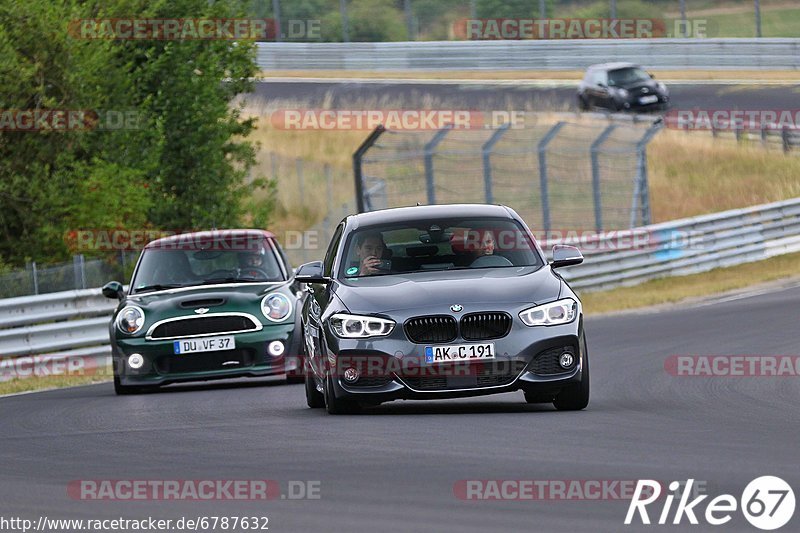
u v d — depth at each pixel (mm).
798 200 103250
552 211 123438
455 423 30766
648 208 99438
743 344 51469
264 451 27656
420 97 157000
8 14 75500
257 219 94188
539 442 27297
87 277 66125
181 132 89812
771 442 26781
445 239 35812
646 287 89938
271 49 175125
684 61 161875
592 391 39219
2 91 74312
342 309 33031
